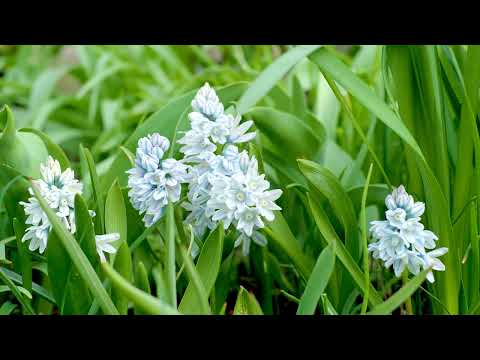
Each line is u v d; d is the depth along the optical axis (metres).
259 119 0.37
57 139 0.69
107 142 0.65
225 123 0.30
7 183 0.33
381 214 0.39
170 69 0.83
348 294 0.34
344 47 0.80
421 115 0.34
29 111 0.72
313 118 0.43
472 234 0.32
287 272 0.42
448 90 0.35
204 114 0.30
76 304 0.30
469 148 0.33
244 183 0.28
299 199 0.40
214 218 0.28
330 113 0.50
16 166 0.33
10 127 0.32
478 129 0.34
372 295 0.30
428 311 0.37
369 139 0.39
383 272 0.38
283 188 0.39
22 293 0.33
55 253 0.29
